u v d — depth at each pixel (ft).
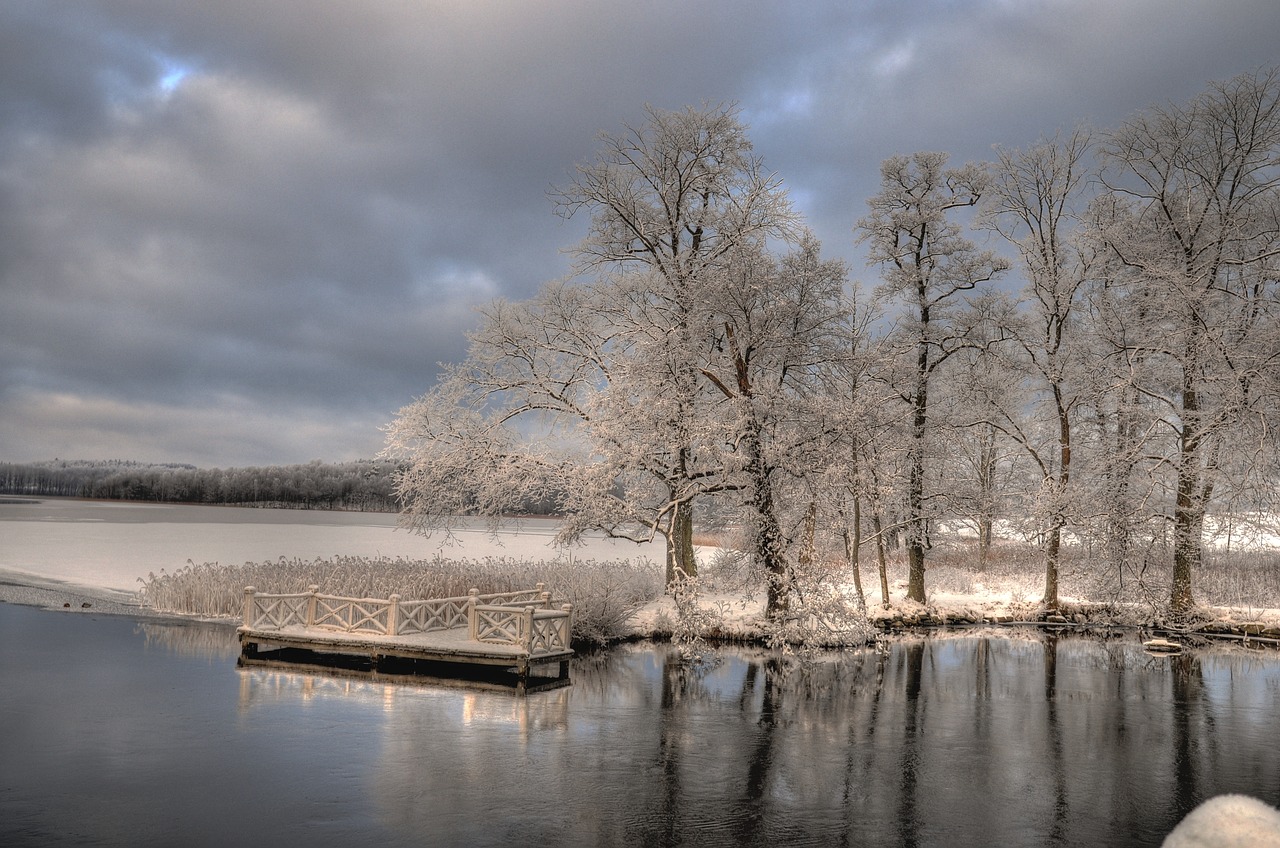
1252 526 88.07
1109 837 29.50
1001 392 100.42
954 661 69.46
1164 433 93.15
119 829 27.50
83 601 87.20
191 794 31.12
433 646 55.67
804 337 75.72
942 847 28.19
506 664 53.88
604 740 41.11
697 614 67.92
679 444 71.82
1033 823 30.81
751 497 72.84
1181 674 64.23
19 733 38.78
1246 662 70.54
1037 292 102.27
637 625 80.43
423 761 36.35
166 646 63.77
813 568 72.49
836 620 71.61
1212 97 90.53
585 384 83.66
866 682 59.21
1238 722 47.98
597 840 27.94
